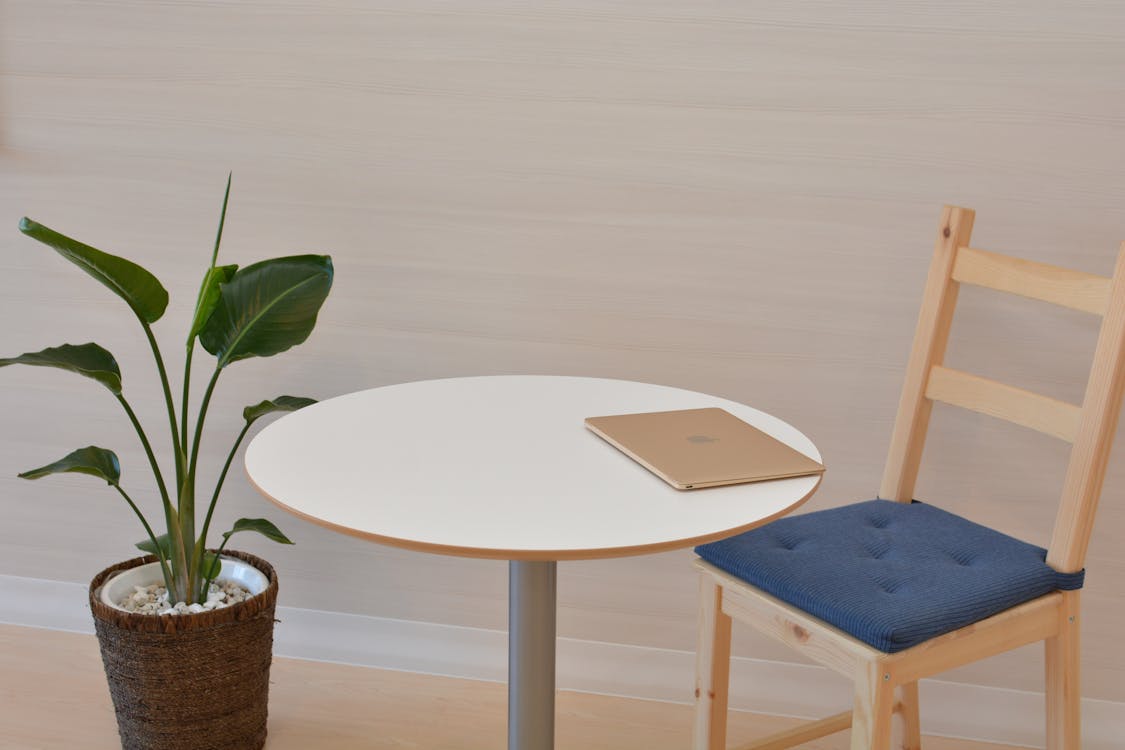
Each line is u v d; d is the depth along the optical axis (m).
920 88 2.08
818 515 1.87
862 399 2.23
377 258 2.31
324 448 1.56
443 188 2.25
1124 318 1.64
